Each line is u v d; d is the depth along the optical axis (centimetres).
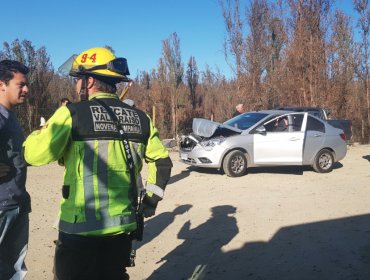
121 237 296
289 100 2400
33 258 550
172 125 3122
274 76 2494
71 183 281
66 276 285
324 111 1744
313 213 740
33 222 712
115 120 292
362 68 2475
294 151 1166
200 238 623
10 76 354
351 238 600
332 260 524
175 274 502
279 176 1145
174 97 3161
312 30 2339
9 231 356
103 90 304
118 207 285
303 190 952
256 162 1151
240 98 2595
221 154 1124
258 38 2630
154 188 310
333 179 1094
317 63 2330
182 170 1262
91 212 278
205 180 1093
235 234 634
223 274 496
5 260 359
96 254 287
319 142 1191
